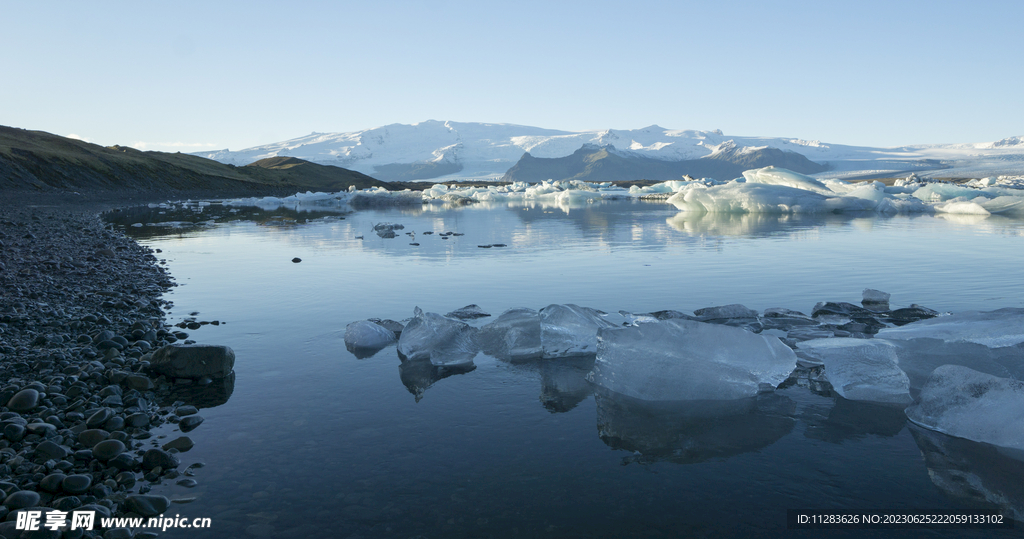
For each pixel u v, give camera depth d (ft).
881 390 13.46
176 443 11.19
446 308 23.30
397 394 13.89
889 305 23.07
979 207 81.51
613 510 8.73
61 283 28.09
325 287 28.12
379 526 8.39
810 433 11.55
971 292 25.32
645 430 11.75
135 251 42.55
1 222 57.62
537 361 16.81
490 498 9.11
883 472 9.87
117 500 9.14
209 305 24.31
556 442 11.17
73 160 181.37
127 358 16.63
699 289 26.68
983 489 9.24
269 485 9.63
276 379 15.10
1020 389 11.38
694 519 8.46
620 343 14.48
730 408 12.95
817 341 16.25
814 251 40.50
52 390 13.88
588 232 57.57
